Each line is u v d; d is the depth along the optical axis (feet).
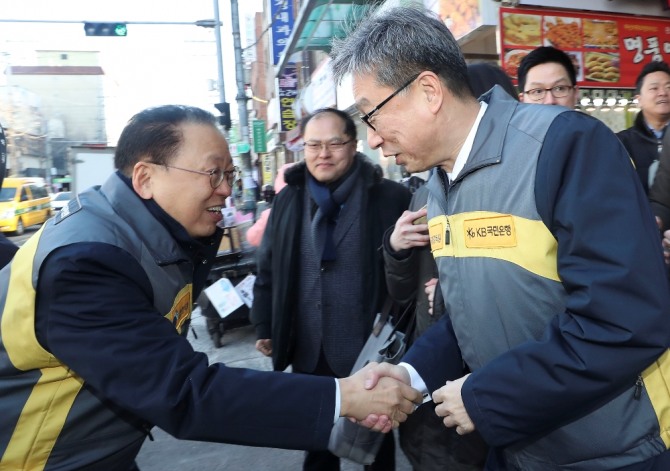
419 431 5.73
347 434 5.57
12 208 64.03
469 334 4.03
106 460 4.09
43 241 3.72
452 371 4.84
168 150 4.00
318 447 3.91
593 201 3.17
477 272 3.77
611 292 3.04
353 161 7.27
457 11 16.65
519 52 15.40
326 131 6.89
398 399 4.31
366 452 5.66
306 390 3.94
